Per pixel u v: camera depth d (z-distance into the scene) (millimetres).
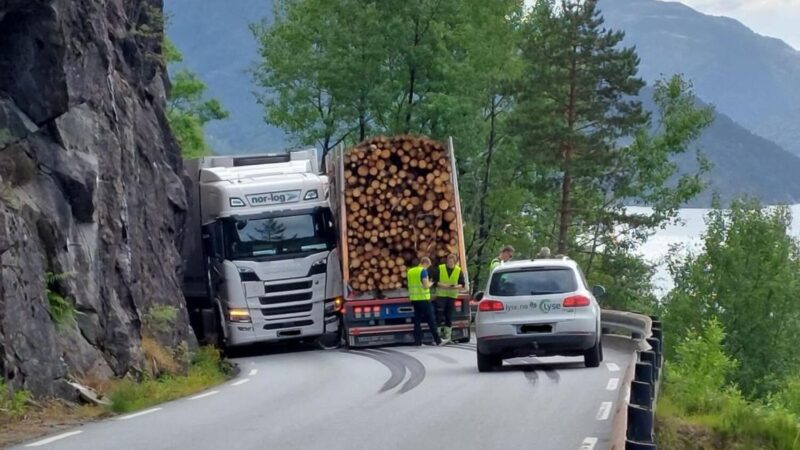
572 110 96750
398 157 49656
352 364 40844
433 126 78125
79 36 32656
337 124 82188
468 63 78750
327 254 50469
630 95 97312
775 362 127188
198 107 98500
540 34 97062
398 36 77875
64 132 32500
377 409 25734
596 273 109938
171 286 42531
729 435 28625
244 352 53312
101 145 34688
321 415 24828
